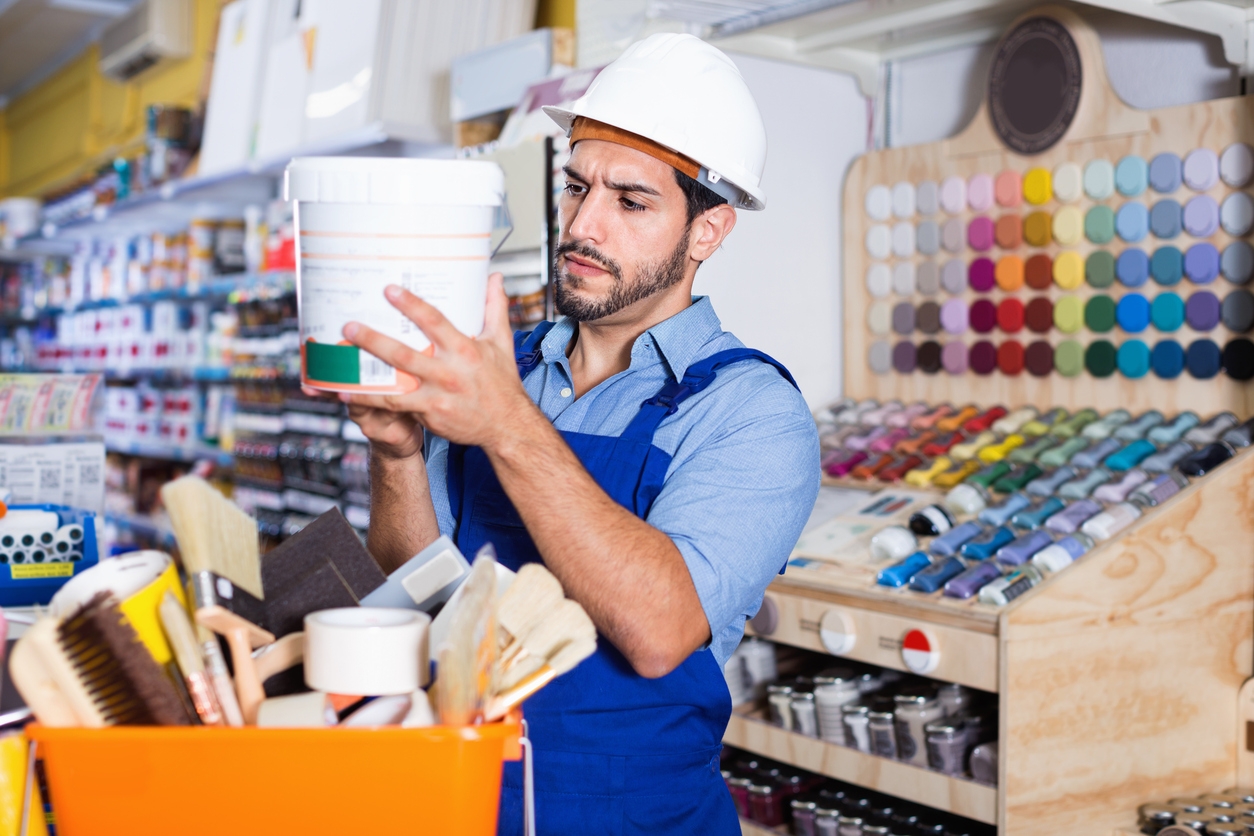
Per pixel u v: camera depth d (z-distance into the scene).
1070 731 1.76
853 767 1.94
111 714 0.71
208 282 4.29
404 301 0.80
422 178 0.80
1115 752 1.81
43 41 6.88
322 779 0.69
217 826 0.70
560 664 0.76
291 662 0.81
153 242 4.98
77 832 0.71
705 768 1.25
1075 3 2.30
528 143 2.35
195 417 4.57
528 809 0.79
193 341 4.61
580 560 0.96
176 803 0.70
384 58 3.08
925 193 2.54
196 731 0.69
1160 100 2.28
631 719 1.20
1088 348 2.33
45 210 6.19
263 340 3.88
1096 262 2.29
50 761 0.71
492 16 3.22
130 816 0.70
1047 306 2.37
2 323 7.32
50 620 0.70
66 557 1.43
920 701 1.86
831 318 2.71
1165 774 1.87
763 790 2.12
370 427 1.03
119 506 5.22
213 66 4.48
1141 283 2.23
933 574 1.86
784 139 2.58
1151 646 1.84
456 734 0.69
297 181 0.81
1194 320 2.16
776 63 2.55
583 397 1.33
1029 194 2.36
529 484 0.94
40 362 6.54
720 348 1.32
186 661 0.73
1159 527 1.84
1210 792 1.92
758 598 1.26
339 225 0.80
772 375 1.26
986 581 1.80
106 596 0.72
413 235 0.80
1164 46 2.27
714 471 1.15
